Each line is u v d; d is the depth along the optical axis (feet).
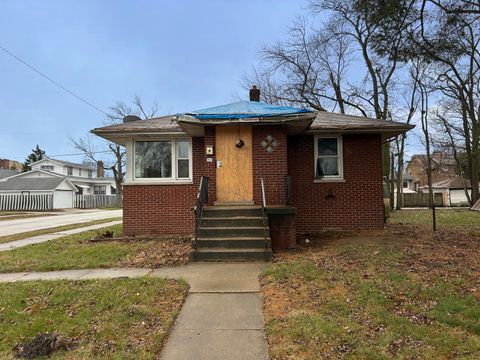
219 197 34.86
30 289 20.30
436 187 156.04
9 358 13.00
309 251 29.01
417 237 34.68
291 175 39.50
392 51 36.88
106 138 40.45
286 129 35.81
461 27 36.37
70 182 151.12
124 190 39.65
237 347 13.66
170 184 39.40
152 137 39.70
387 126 37.42
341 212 39.09
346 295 18.15
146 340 14.16
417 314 15.79
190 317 16.40
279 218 30.40
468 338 13.57
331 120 40.93
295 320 15.37
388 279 20.24
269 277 21.71
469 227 44.21
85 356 12.96
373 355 12.48
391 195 86.94
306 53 96.89
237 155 35.14
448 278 20.25
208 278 22.18
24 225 66.18
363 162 39.27
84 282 21.43
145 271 24.27
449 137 115.24
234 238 28.02
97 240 37.27
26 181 146.51
